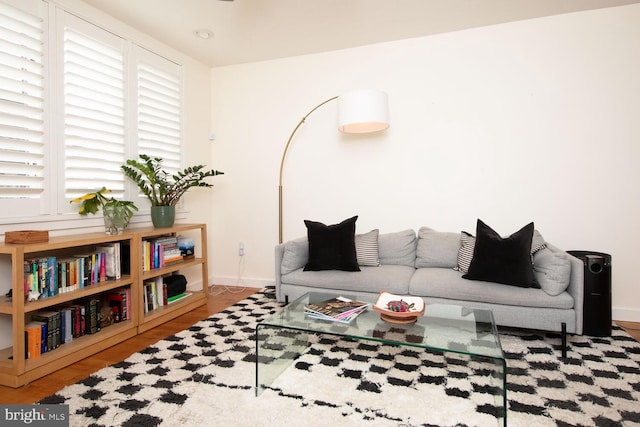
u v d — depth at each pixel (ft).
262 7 8.80
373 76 11.12
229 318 9.23
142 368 6.47
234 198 12.89
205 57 12.08
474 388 5.77
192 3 8.57
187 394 5.59
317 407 5.25
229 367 6.51
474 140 10.19
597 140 9.20
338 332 5.58
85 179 8.38
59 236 7.62
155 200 9.88
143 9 8.82
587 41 9.21
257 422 4.89
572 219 9.44
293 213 12.17
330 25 9.81
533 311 7.14
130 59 9.68
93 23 8.63
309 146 11.91
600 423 4.81
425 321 6.14
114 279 8.02
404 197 10.91
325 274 8.98
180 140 11.60
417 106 10.70
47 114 7.57
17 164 7.00
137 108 9.92
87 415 5.04
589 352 7.06
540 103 9.61
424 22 9.71
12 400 5.47
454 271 8.86
